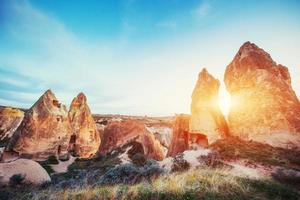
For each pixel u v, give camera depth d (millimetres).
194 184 7570
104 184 12320
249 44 33062
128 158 34594
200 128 30562
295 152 19938
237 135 27469
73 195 7430
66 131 45250
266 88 27234
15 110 70688
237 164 18438
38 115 41438
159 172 13828
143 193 6949
